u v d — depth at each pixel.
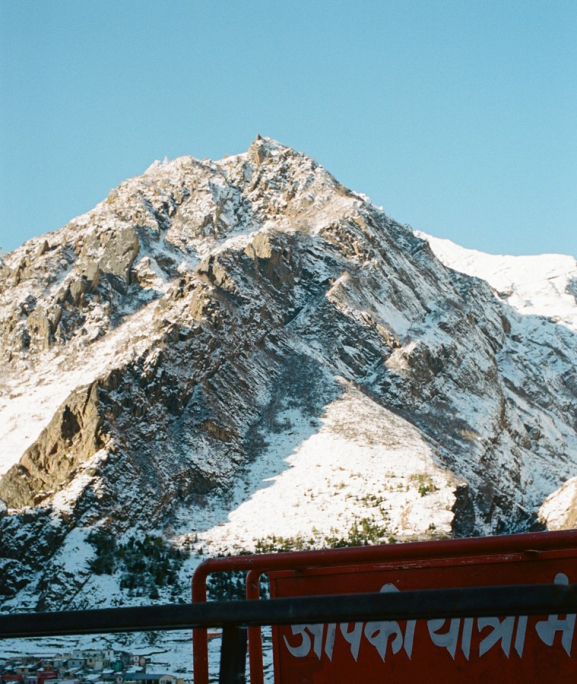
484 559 2.80
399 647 2.85
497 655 2.75
